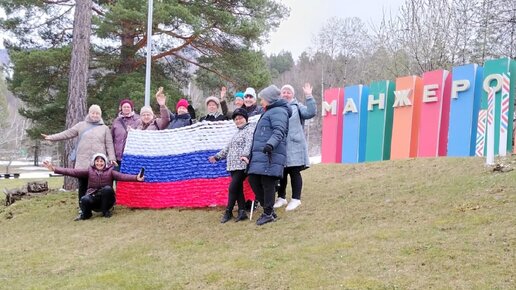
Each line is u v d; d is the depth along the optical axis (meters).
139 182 8.46
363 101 10.95
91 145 8.45
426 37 19.64
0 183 22.86
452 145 9.09
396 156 10.10
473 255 4.39
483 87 8.60
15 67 17.28
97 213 8.48
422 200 6.40
